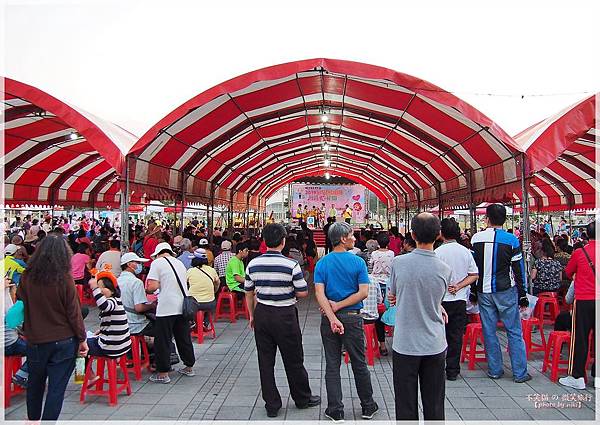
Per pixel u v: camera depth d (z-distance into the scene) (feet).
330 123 44.37
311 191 97.35
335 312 14.37
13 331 15.19
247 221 82.07
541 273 26.50
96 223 72.38
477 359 20.04
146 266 32.99
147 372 19.08
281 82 29.40
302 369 15.10
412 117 33.60
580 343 16.88
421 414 14.49
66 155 43.45
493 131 24.75
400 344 11.90
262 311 14.75
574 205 51.70
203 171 47.62
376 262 22.41
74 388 17.11
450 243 18.16
